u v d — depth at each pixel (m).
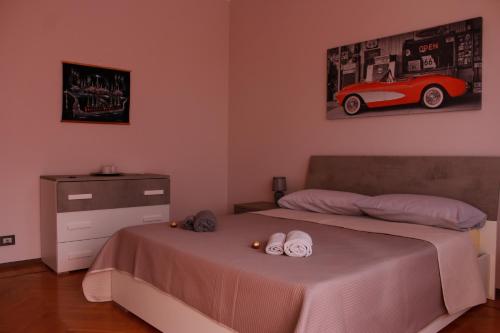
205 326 1.85
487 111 2.78
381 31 3.35
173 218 4.39
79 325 2.32
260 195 4.46
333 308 1.48
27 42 3.39
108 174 3.63
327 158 3.68
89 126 3.76
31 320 2.38
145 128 4.13
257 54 4.43
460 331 2.24
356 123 3.54
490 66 2.76
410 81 3.15
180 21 4.36
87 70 3.72
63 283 3.01
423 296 1.99
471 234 2.58
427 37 3.05
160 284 2.11
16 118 3.36
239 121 4.68
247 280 1.65
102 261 2.58
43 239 3.45
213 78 4.68
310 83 3.90
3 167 3.32
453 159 2.88
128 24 3.97
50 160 3.55
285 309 1.49
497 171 2.68
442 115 3.01
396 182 3.17
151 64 4.15
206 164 4.65
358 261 1.81
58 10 3.54
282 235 2.08
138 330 2.27
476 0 2.82
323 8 3.77
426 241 2.22
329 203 3.13
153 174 3.94
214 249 2.04
